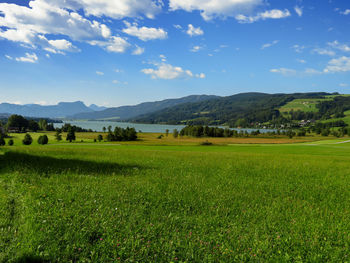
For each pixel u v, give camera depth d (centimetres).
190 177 1384
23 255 475
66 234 554
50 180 1124
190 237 594
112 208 739
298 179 1459
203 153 3316
